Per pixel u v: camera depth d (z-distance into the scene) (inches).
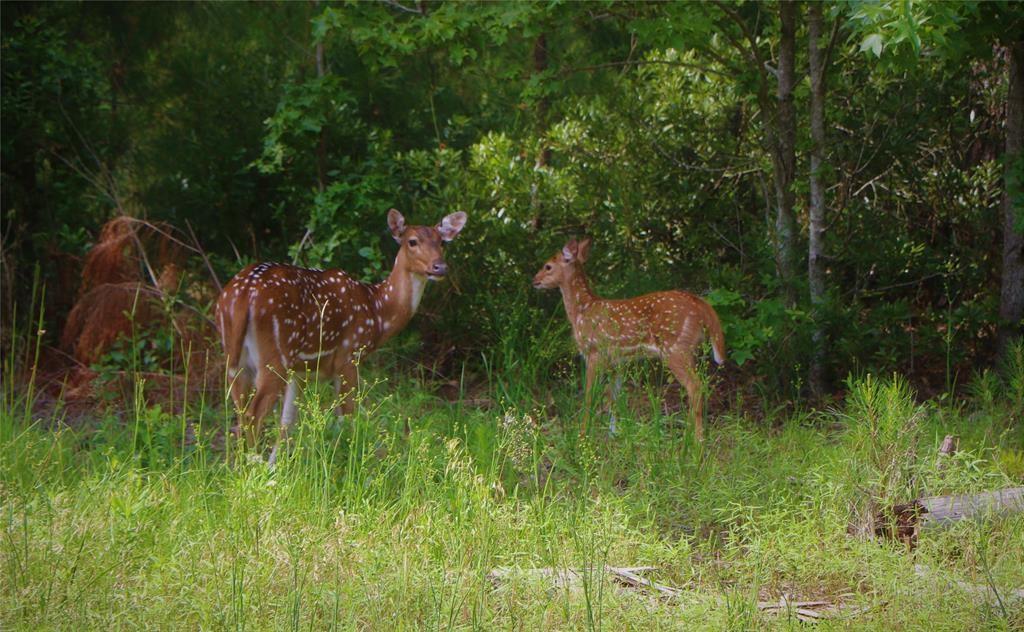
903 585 257.4
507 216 596.7
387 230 570.6
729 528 314.2
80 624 221.0
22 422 413.4
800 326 488.4
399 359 542.3
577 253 495.8
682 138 613.0
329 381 424.8
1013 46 492.7
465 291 575.2
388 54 506.6
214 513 292.0
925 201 597.3
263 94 644.1
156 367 510.0
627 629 238.1
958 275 571.8
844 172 556.1
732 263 622.2
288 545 251.8
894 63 437.4
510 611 243.3
